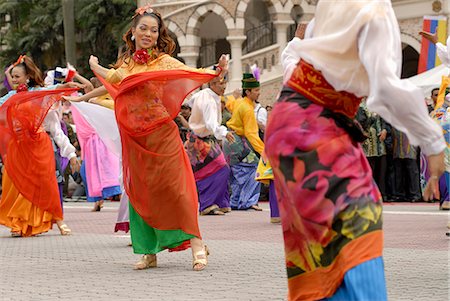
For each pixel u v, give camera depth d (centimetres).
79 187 2105
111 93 817
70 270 829
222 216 1480
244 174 1630
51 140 1222
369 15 428
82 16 3366
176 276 769
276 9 2975
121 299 657
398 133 1714
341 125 443
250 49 3378
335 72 437
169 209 803
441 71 1906
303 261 448
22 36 3647
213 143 1516
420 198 1731
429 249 910
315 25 459
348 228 424
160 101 793
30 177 1152
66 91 1109
